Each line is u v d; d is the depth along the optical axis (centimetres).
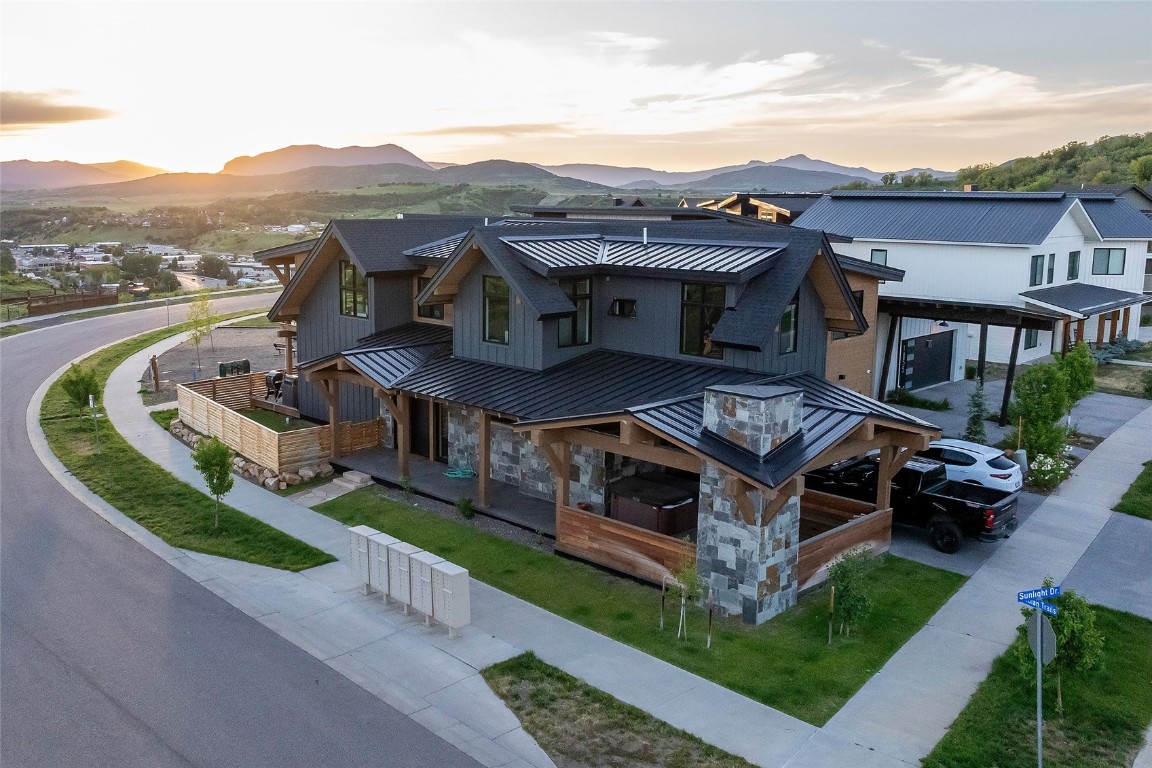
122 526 2014
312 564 1789
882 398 3145
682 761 1132
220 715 1237
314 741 1175
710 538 1559
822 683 1329
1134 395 3338
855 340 2842
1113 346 4125
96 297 6512
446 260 2255
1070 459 2522
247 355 4281
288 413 3022
